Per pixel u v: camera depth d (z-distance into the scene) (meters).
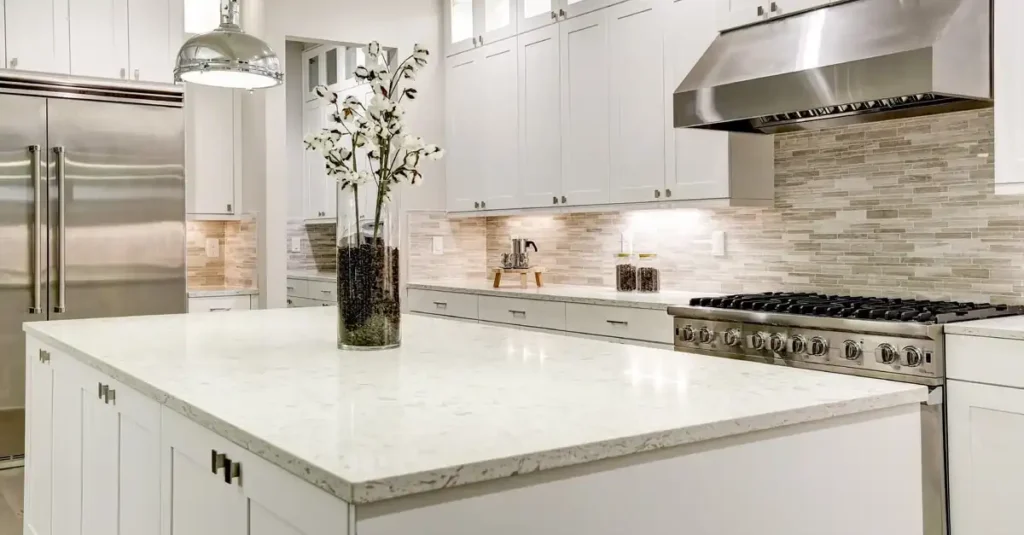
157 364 2.21
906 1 3.20
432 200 6.02
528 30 5.20
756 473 1.55
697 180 4.16
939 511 2.87
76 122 4.72
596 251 5.34
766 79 3.42
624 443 1.37
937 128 3.60
